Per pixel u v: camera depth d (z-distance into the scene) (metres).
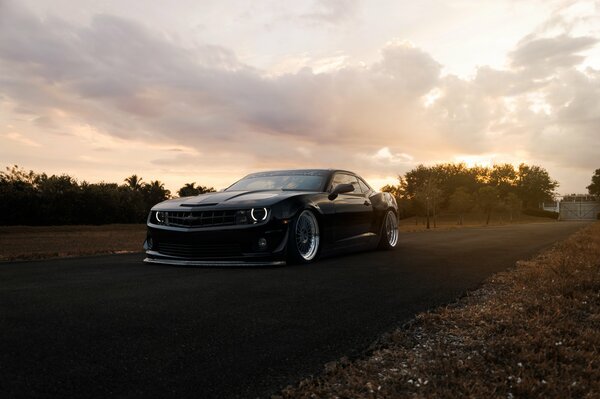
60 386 1.70
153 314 2.77
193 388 1.74
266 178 6.44
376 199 7.06
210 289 3.59
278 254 4.96
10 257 6.21
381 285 3.94
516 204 67.62
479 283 4.13
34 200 30.64
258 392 1.72
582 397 1.68
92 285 3.71
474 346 2.28
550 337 2.36
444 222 62.59
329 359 2.10
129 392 1.68
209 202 5.11
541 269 4.80
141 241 11.45
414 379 1.83
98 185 35.44
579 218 96.81
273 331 2.50
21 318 2.62
